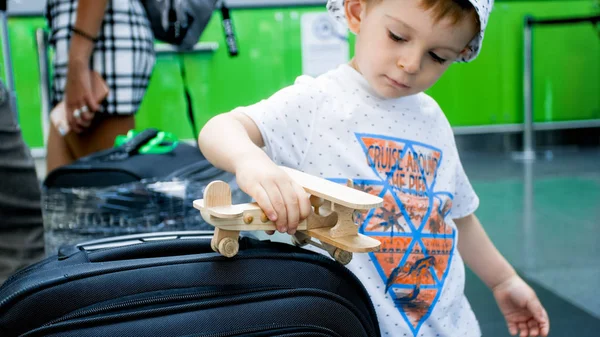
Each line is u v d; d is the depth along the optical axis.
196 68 3.36
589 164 3.56
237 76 3.43
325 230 0.51
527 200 2.71
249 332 0.47
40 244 1.02
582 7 3.94
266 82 3.48
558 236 2.16
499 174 3.34
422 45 0.63
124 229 1.04
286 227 0.49
